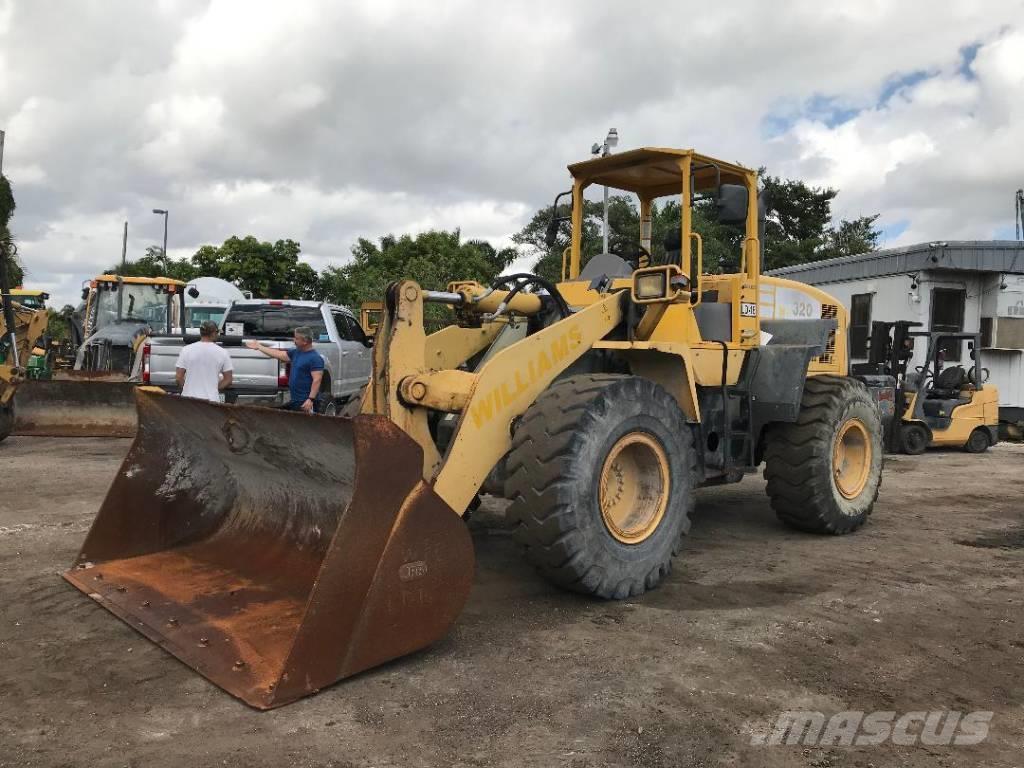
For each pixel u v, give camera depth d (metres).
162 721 3.03
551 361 4.64
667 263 6.10
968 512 7.34
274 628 3.70
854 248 33.69
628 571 4.50
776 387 5.94
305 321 11.71
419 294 4.32
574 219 6.23
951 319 15.16
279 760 2.76
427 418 4.36
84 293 16.94
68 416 10.30
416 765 2.75
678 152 5.41
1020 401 15.56
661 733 3.00
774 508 6.29
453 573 3.67
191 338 10.73
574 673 3.52
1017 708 3.28
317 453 3.91
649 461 4.73
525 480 4.21
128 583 4.39
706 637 3.99
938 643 3.97
